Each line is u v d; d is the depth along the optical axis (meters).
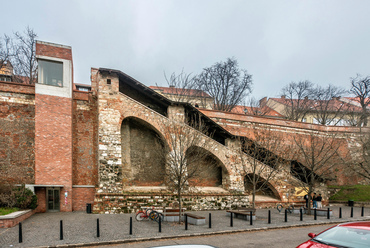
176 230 13.45
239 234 13.41
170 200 20.80
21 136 19.44
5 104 19.34
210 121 24.28
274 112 52.28
